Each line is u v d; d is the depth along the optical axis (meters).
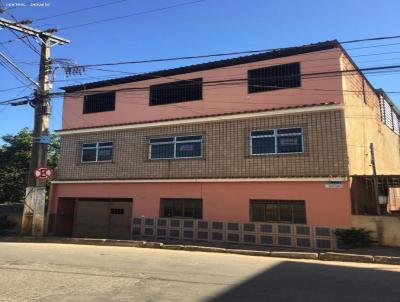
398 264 12.12
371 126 21.78
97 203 22.36
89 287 8.15
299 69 17.61
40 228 19.98
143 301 7.03
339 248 15.45
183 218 19.39
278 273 9.92
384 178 17.11
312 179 16.30
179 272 9.90
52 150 33.12
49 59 20.16
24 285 8.37
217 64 19.39
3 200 34.00
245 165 17.98
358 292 7.83
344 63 17.58
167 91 20.92
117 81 22.36
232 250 14.81
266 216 17.42
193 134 19.61
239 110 18.66
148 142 20.88
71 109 23.78
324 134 16.48
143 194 20.62
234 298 7.25
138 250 15.10
